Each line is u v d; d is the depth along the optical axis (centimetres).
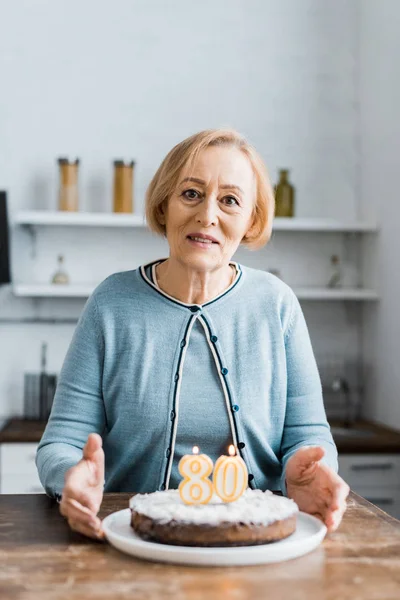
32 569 108
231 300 171
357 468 329
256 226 174
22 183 381
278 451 172
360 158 396
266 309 172
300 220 370
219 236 160
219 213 159
